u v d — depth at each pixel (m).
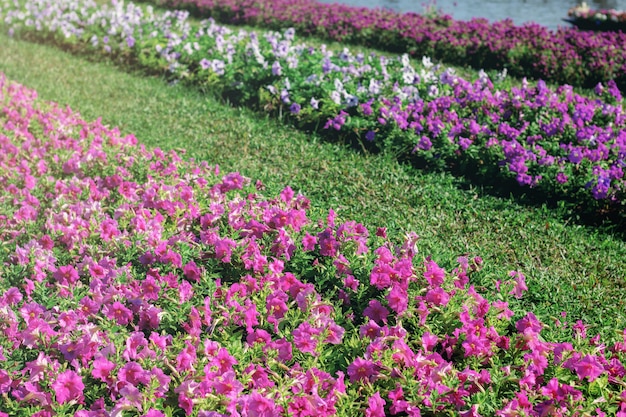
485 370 4.09
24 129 8.39
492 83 10.56
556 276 6.05
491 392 3.97
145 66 12.66
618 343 4.48
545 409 3.83
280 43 11.20
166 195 6.09
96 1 20.25
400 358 4.09
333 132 9.26
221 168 7.99
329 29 16.67
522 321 4.40
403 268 4.84
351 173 8.00
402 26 15.62
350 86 9.81
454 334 4.43
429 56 14.91
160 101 10.68
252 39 11.91
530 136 8.32
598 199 7.29
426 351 4.23
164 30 13.12
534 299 5.64
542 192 7.63
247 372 4.06
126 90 11.27
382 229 5.54
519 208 7.37
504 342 4.43
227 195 6.34
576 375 4.19
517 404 3.77
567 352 4.21
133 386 3.72
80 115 9.63
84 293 4.72
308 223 5.62
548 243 6.67
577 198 7.44
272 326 4.54
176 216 5.91
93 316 4.41
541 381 4.21
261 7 18.42
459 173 8.21
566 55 13.42
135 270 5.05
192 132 9.33
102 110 10.17
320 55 11.20
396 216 7.00
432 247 5.82
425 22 16.53
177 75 11.87
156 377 3.79
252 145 8.87
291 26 17.31
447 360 4.47
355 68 10.54
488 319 4.63
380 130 8.86
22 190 6.44
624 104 11.19
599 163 7.76
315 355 4.22
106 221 5.52
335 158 8.48
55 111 9.13
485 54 14.27
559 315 5.31
